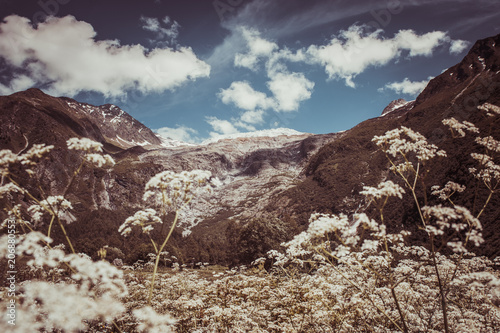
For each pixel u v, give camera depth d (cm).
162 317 457
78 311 360
